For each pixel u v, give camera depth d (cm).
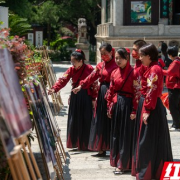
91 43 4609
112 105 725
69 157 833
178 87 1040
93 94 874
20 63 574
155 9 2631
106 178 698
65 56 3984
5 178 526
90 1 3819
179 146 906
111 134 734
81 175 718
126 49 743
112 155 730
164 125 658
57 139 705
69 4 3881
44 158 554
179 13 2705
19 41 607
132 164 685
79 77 876
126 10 2647
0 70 418
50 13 3666
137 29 2594
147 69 659
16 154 379
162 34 2573
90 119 872
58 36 4509
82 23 3150
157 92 637
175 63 1016
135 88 695
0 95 389
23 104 459
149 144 650
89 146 834
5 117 381
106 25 2700
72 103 877
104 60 793
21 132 414
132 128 711
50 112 700
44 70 1266
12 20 1911
